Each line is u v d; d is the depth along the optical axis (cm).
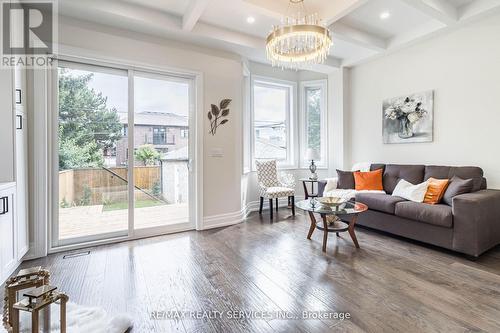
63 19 280
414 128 393
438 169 342
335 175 511
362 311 174
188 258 265
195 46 362
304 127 550
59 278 223
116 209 323
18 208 237
